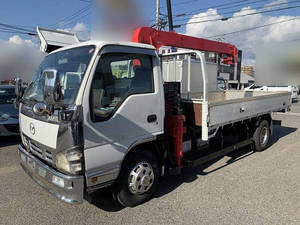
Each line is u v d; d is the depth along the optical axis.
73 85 2.53
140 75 2.96
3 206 3.16
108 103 2.62
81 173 2.43
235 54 6.08
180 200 3.32
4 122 5.89
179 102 3.58
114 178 2.74
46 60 3.34
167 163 3.53
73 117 2.33
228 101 3.94
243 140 5.27
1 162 4.80
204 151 4.33
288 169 4.48
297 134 7.58
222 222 2.79
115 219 2.87
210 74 6.72
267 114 5.71
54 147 2.48
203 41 5.25
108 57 2.63
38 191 3.59
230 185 3.79
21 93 3.60
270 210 3.05
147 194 3.23
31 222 2.81
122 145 2.76
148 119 3.04
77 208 3.13
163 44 4.57
